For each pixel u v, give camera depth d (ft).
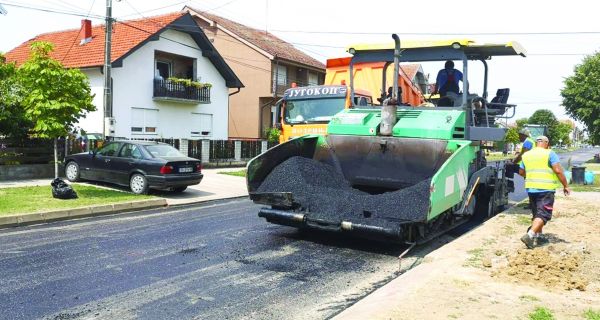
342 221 24.41
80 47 80.12
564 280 19.10
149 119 82.07
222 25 114.01
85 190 44.24
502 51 31.09
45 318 15.84
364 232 23.82
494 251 23.79
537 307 16.02
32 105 39.37
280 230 30.66
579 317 15.24
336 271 21.95
